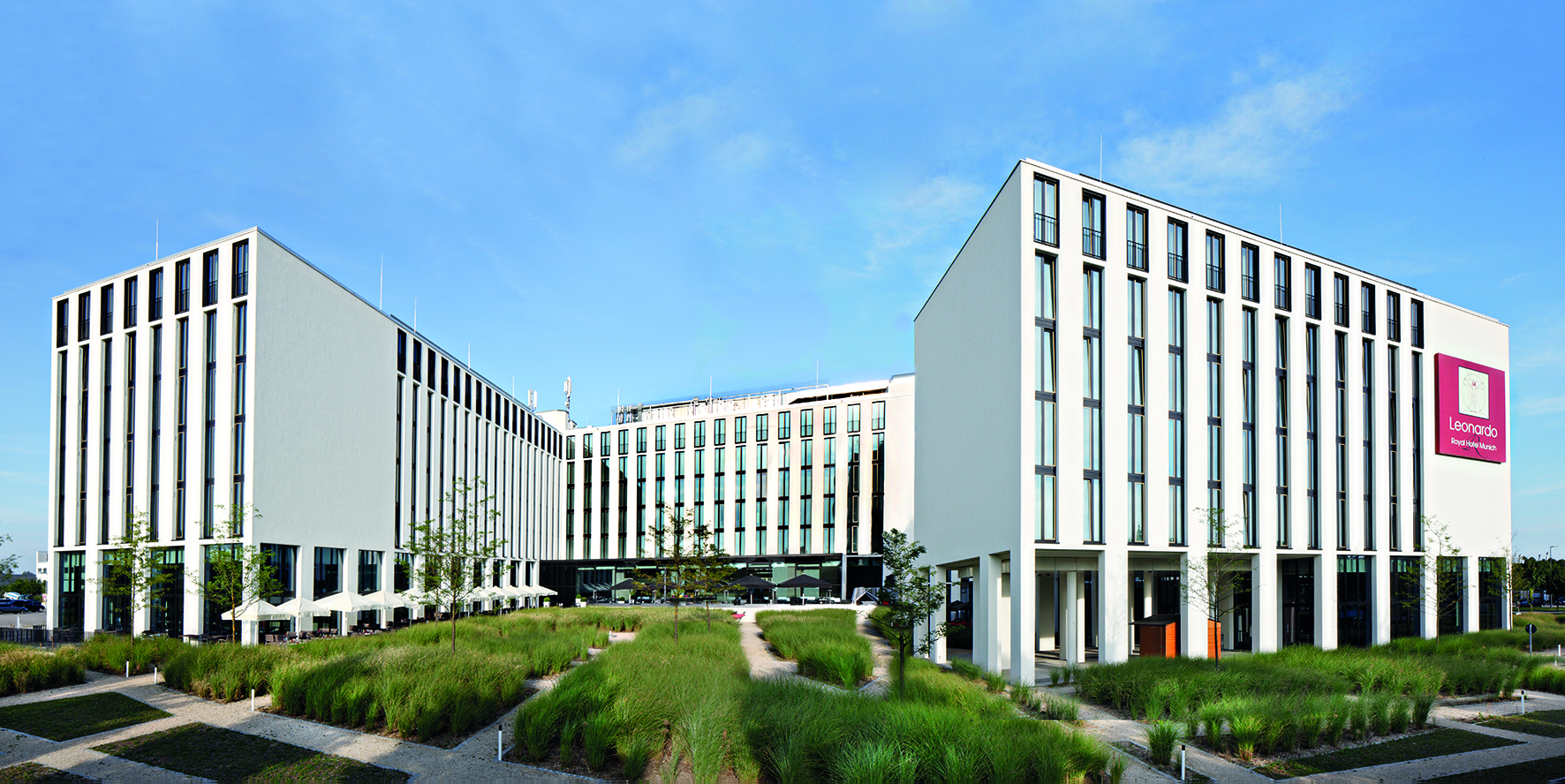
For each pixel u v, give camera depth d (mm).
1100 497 30547
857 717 15281
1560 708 23188
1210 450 33750
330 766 15031
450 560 32812
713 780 13977
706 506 77188
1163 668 23969
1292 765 16547
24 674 21812
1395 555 39188
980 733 14516
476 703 18438
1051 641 41031
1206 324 33844
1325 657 28203
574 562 80625
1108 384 31031
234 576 31891
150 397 40344
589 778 14570
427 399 52594
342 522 43156
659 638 30953
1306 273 37531
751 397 92688
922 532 46719
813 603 67812
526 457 70688
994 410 32188
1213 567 31547
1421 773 16047
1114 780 14750
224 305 38594
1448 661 26938
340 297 43812
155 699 20609
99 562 40500
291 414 39812
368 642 28516
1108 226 31859
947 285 40281
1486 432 44031
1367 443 38875
